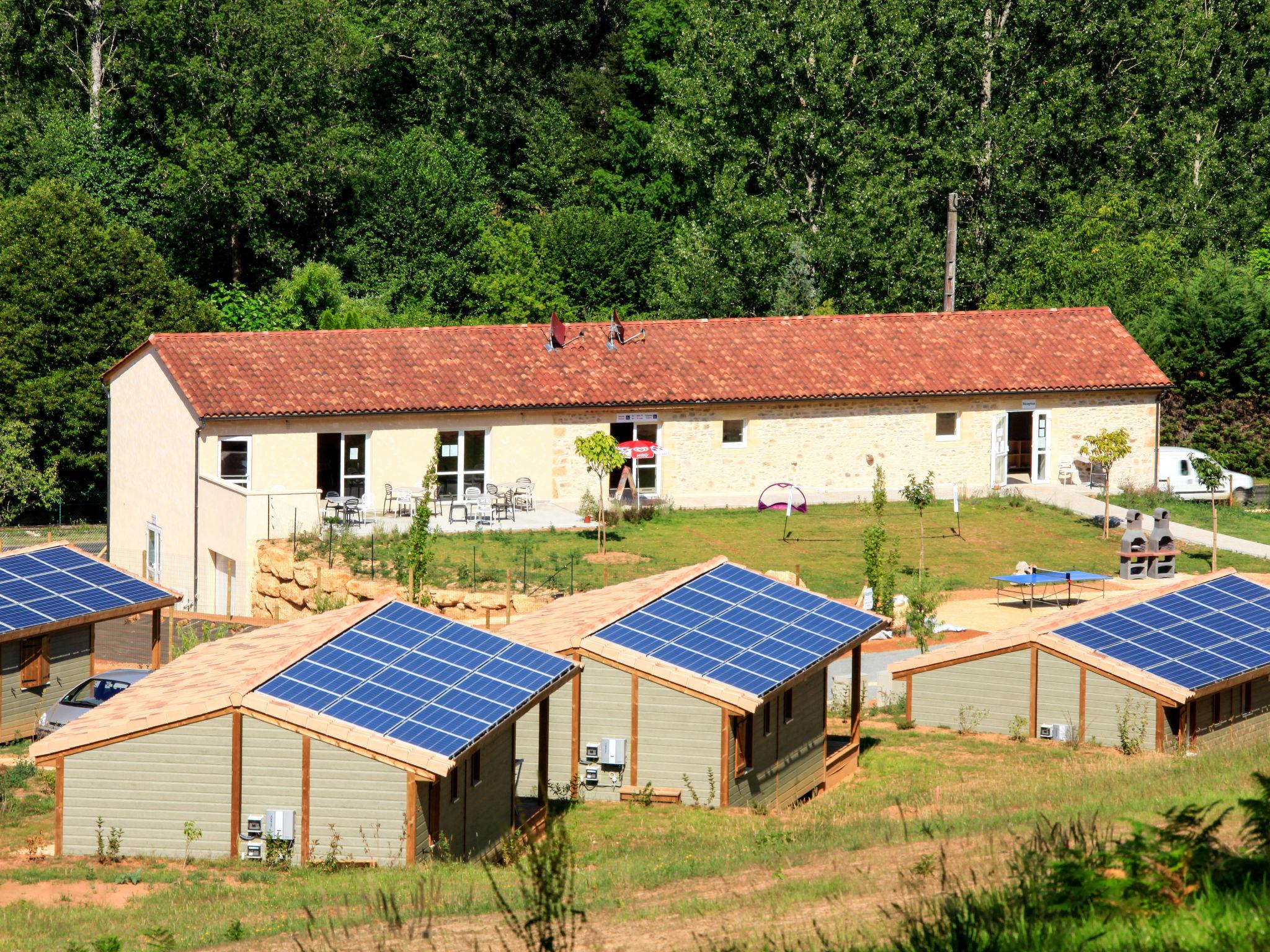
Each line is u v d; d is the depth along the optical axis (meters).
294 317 68.12
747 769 24.38
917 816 21.48
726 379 48.22
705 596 27.23
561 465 46.97
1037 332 52.34
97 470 58.84
